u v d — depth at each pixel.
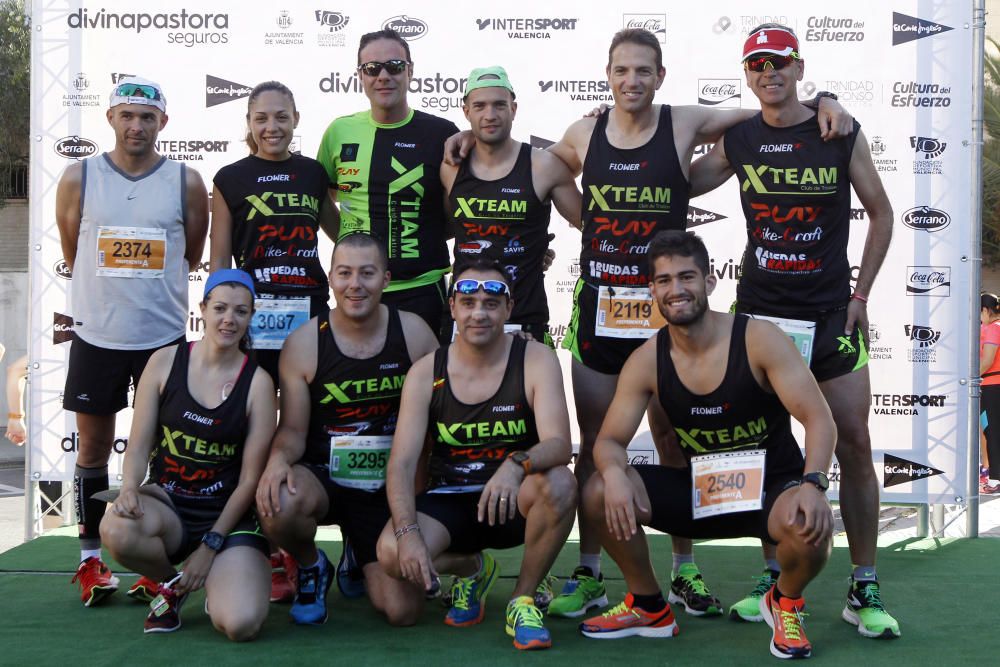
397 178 4.14
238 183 4.03
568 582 3.77
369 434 3.66
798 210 3.72
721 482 3.32
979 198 5.14
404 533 3.21
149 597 3.82
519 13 5.28
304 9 5.29
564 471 3.28
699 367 3.32
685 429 3.40
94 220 4.02
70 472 5.31
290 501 3.34
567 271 5.43
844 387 3.68
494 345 3.44
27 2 12.97
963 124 5.16
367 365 3.59
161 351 3.57
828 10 5.19
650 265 3.26
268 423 3.52
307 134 5.31
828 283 3.73
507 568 4.61
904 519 6.02
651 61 3.78
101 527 3.26
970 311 5.18
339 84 5.30
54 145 5.26
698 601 3.68
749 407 3.31
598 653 3.17
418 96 5.30
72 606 3.79
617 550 3.31
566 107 5.28
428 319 4.19
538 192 3.96
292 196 4.03
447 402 3.44
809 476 3.09
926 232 5.20
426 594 3.35
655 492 3.38
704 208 5.35
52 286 5.28
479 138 3.89
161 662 3.05
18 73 12.71
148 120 3.99
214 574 3.32
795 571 3.12
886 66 5.17
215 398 3.47
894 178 5.20
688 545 3.88
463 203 3.98
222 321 3.42
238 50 5.29
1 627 3.49
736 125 3.89
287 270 4.02
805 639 3.15
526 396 3.43
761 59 3.65
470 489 3.47
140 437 3.46
